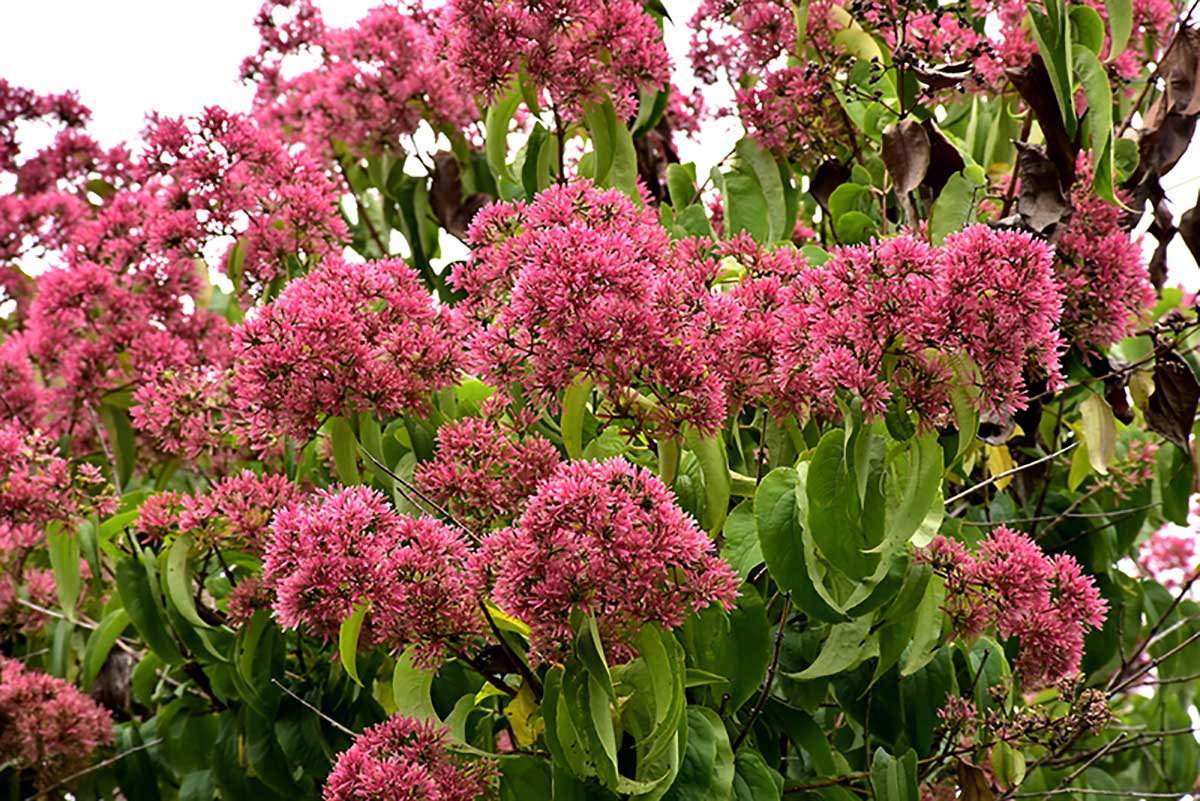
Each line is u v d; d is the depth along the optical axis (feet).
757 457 8.61
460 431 7.79
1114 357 11.83
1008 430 9.03
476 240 8.20
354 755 6.99
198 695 10.98
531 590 6.41
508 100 10.19
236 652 9.42
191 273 12.03
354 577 6.77
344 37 11.53
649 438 7.57
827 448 7.19
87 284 11.85
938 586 7.93
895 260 6.75
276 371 7.65
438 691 8.43
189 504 9.17
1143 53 10.60
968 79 9.25
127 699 12.15
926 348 6.78
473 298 8.05
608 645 6.70
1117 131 10.28
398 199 11.75
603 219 7.89
